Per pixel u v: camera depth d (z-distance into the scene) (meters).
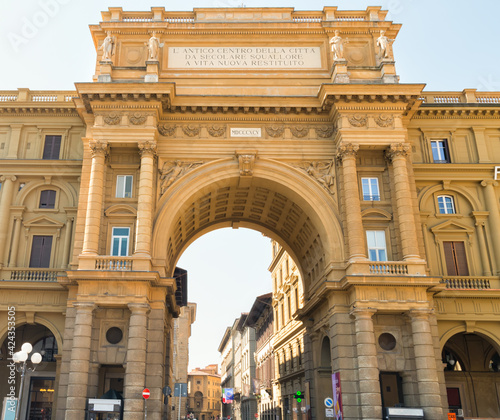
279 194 31.41
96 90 28.41
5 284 28.75
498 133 33.66
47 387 32.22
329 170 29.97
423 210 31.78
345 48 32.28
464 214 32.12
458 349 33.03
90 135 29.70
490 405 31.77
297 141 30.19
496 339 29.19
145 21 32.38
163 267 27.62
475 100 34.16
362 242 27.42
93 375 25.19
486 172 32.47
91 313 25.47
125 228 28.34
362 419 24.53
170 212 28.78
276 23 32.19
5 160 31.69
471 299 29.55
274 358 57.91
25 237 30.95
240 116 30.38
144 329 25.34
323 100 29.55
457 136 33.53
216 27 32.09
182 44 32.22
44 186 32.12
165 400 32.94
